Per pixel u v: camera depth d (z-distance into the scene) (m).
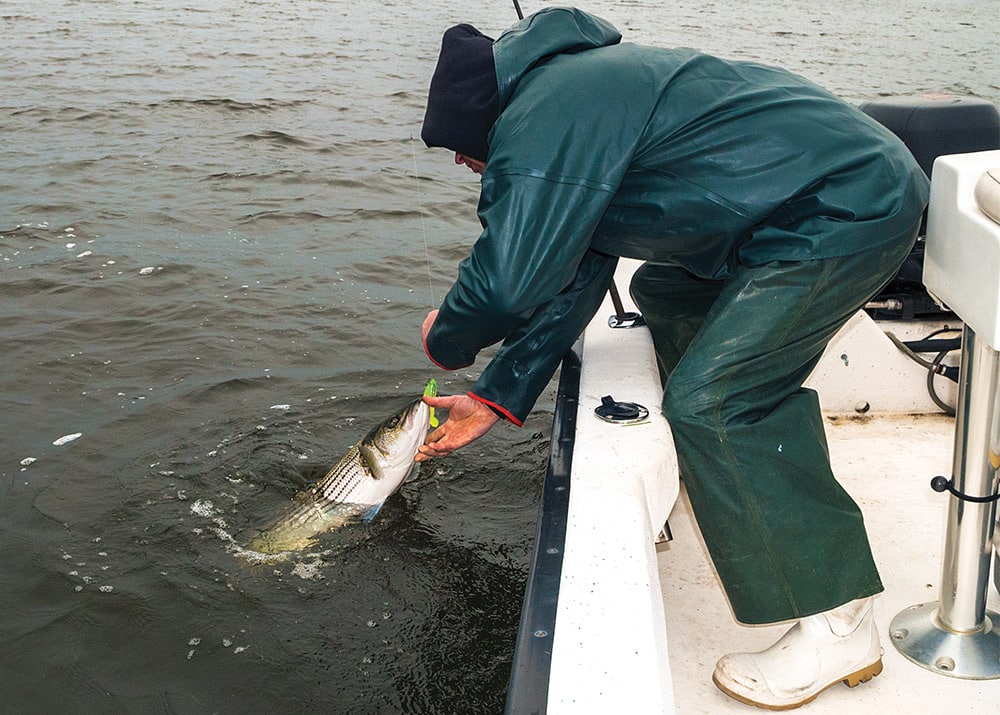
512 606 3.21
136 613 3.19
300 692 2.86
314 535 3.58
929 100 3.39
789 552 2.00
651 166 2.00
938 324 3.47
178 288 5.97
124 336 5.28
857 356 3.37
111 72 13.38
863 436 3.33
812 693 2.12
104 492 3.83
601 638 1.71
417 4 22.88
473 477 3.92
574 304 2.36
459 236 7.28
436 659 2.99
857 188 1.96
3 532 3.58
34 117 10.66
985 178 1.85
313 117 11.16
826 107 2.04
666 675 1.67
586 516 2.05
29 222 7.18
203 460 4.05
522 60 2.05
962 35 19.97
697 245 2.08
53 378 4.78
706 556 2.82
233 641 3.07
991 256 1.79
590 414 2.53
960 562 2.22
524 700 1.57
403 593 3.28
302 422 4.37
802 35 19.16
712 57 2.11
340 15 20.53
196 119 10.86
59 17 18.45
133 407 4.49
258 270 6.36
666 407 2.00
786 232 1.98
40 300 5.73
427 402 2.67
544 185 1.91
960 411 2.11
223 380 4.77
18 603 3.23
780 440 2.00
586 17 2.17
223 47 15.92
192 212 7.60
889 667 2.28
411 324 5.54
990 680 2.23
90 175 8.52
